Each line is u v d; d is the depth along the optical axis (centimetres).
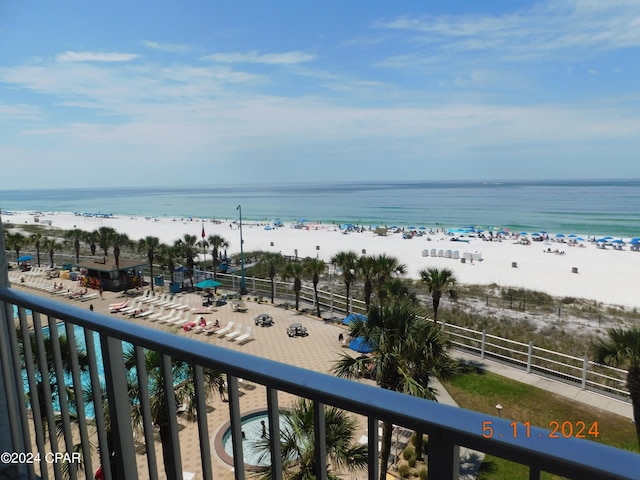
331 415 651
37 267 4003
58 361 213
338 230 8100
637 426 1034
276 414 135
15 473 236
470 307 2488
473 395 1374
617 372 1473
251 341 1998
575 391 1396
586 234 7138
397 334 917
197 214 13025
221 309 2595
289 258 4572
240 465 147
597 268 4247
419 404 105
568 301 2781
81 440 211
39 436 237
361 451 663
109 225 9356
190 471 922
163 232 8119
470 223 9075
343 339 1980
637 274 3928
